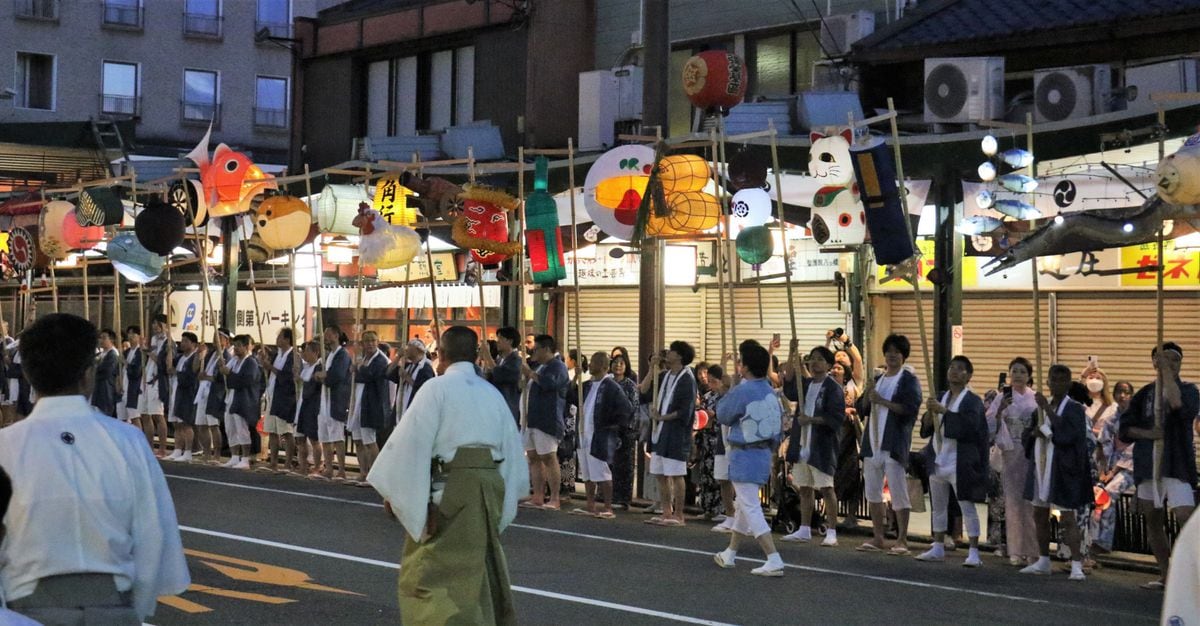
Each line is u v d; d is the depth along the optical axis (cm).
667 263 2053
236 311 2653
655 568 1210
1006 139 1560
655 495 1647
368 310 2555
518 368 1662
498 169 1692
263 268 2644
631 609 1013
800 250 2011
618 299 2256
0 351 2419
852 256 1938
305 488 1767
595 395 1617
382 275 2444
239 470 2002
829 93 1816
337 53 2827
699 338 2162
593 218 1542
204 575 1085
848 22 2008
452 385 750
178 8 4762
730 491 1498
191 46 4791
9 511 479
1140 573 1319
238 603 976
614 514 1636
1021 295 1812
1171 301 1673
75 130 3098
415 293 2450
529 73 2455
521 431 1683
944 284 1661
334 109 2842
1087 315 1756
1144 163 1438
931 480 1339
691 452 1616
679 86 2309
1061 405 1262
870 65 1938
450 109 2645
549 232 1605
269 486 1780
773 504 1634
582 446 1617
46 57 4584
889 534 1503
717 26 2250
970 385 1858
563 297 2316
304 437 1933
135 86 4703
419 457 734
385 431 1923
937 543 1340
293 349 1941
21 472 481
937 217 1661
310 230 1906
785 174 1741
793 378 1504
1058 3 1814
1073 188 1487
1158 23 1673
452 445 744
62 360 498
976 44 1822
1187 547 394
